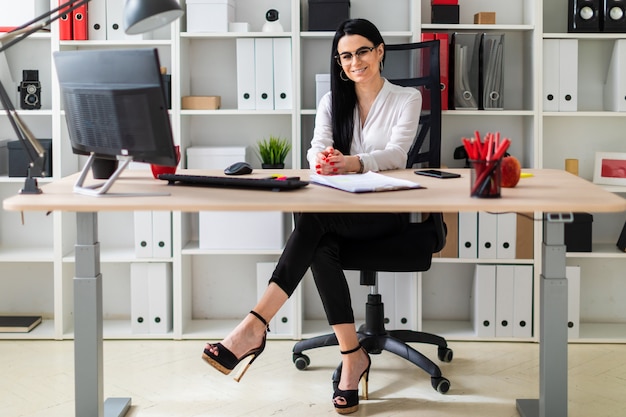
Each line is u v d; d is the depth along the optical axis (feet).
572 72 12.66
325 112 11.38
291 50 12.74
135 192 8.29
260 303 9.44
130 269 13.89
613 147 13.48
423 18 13.44
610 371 11.46
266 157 12.85
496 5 13.38
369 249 9.96
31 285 13.98
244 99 12.85
